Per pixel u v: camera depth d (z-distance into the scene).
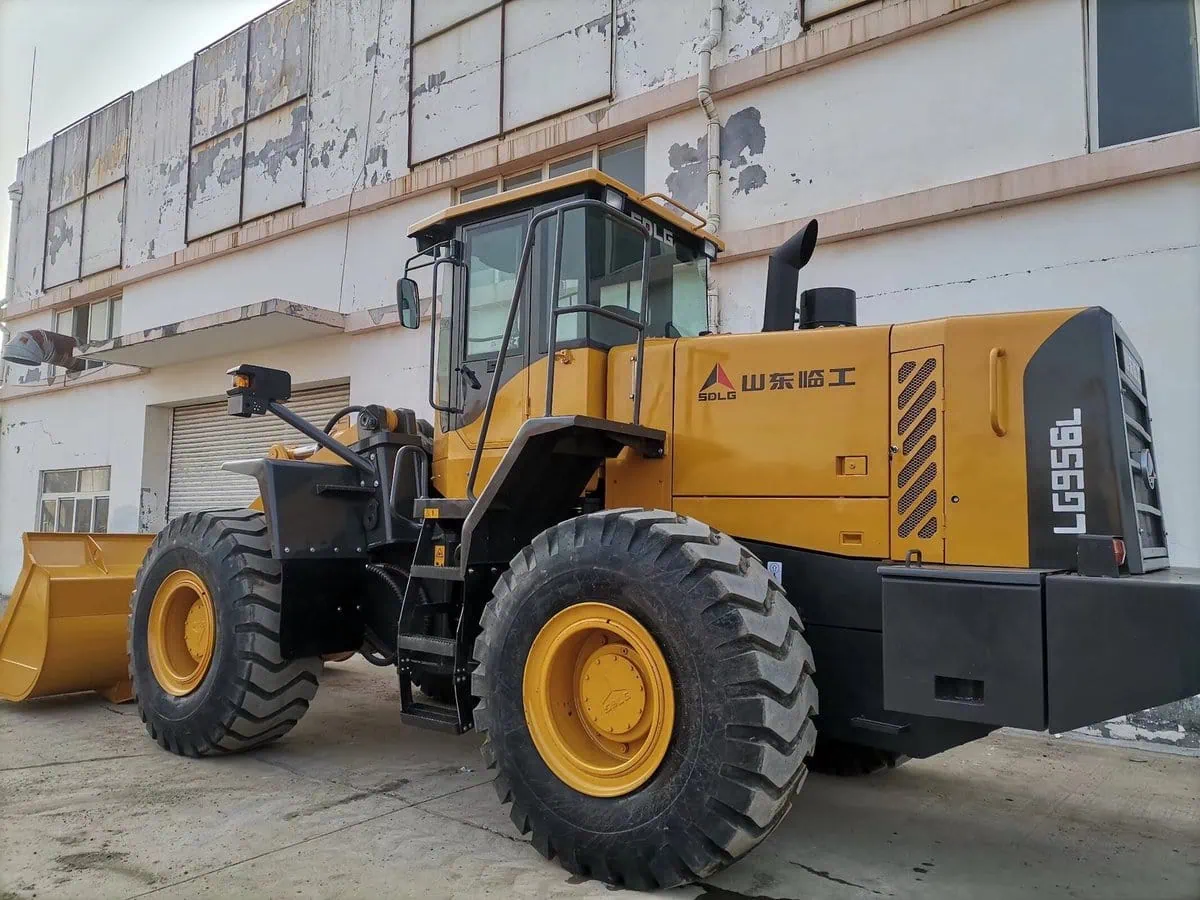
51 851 3.18
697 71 7.52
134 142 13.20
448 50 9.44
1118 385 2.91
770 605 2.84
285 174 10.94
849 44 6.61
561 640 3.09
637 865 2.81
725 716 2.68
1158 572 3.00
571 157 8.46
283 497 4.42
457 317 4.35
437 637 3.80
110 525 12.71
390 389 9.45
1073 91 5.79
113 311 13.63
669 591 2.83
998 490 2.97
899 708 2.81
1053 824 3.80
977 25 6.17
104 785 4.02
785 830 3.64
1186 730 5.13
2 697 5.70
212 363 11.46
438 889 2.88
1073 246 5.70
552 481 3.68
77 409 13.60
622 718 2.97
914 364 3.18
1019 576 2.68
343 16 10.49
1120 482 2.82
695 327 4.55
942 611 2.77
